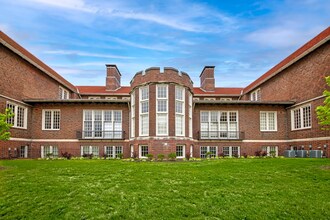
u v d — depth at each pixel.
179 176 10.52
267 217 6.85
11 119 19.94
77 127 23.25
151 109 19.23
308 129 20.97
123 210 6.82
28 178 9.91
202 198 7.87
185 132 19.97
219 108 24.36
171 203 7.40
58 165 13.56
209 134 23.98
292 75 23.69
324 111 12.45
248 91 33.62
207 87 37.06
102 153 22.94
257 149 24.06
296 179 10.29
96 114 23.62
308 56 21.11
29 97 22.66
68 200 7.43
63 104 23.41
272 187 9.17
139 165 13.65
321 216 6.98
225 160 16.67
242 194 8.33
